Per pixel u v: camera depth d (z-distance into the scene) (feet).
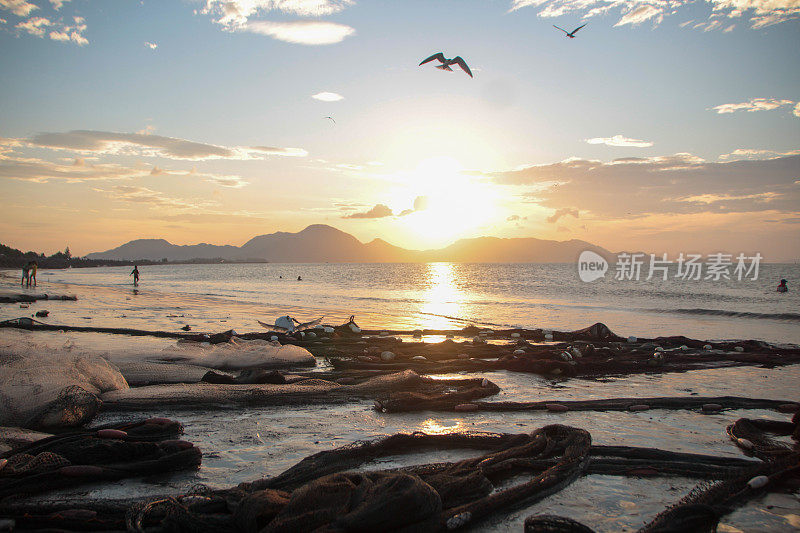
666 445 21.33
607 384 33.47
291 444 20.90
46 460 16.37
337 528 11.59
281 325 52.95
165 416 24.53
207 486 16.34
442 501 14.42
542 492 15.84
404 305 97.55
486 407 26.32
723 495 15.80
